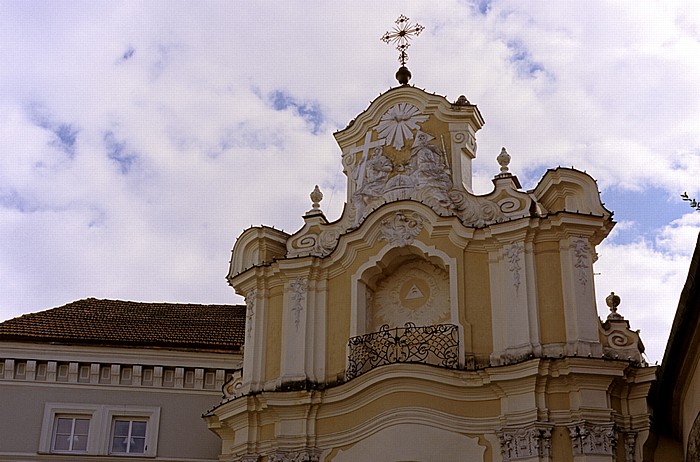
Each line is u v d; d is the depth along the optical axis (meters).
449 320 21.62
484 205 22.27
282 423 21.44
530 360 19.34
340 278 22.62
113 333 25.94
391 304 22.53
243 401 21.81
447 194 22.64
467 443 19.66
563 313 20.28
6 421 24.44
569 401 19.38
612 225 21.12
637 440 19.45
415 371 20.06
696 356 15.88
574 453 18.92
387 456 19.92
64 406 24.69
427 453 19.69
